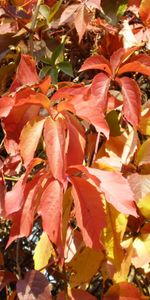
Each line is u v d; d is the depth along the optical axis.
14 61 0.61
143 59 0.48
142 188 0.44
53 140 0.41
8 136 0.44
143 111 0.50
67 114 0.43
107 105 0.48
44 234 0.50
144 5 0.56
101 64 0.48
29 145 0.42
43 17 0.60
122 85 0.47
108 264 0.47
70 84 0.49
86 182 0.42
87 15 0.54
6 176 0.56
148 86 0.61
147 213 0.46
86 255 0.49
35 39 0.60
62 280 0.53
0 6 0.60
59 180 0.40
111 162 0.48
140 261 0.46
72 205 0.50
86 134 0.52
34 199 0.42
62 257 0.41
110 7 0.57
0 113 0.43
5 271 0.52
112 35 0.57
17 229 0.43
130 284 0.47
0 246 0.64
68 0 0.62
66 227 0.45
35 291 0.46
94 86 0.47
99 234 0.41
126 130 0.51
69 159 0.42
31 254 0.64
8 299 0.53
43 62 0.57
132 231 0.48
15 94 0.43
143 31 0.57
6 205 0.43
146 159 0.46
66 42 0.62
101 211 0.41
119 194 0.40
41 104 0.42
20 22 0.59
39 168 0.54
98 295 0.60
